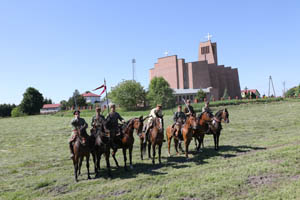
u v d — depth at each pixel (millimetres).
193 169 9141
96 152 9297
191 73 84312
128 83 58000
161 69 89188
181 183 7582
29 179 9289
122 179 8680
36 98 90250
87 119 39562
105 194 7246
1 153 15016
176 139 12266
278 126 20375
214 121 12352
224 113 12195
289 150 10766
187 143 10922
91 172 9922
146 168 9992
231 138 16188
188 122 10859
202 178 7953
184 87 84625
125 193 7230
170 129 11945
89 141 8859
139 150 14109
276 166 8617
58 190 7977
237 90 95875
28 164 11781
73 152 8703
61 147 16344
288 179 7441
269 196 6258
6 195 7660
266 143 13328
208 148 13328
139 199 6691
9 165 11664
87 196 7160
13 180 9219
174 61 85438
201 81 83188
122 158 12039
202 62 83562
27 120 48594
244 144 13742
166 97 56562
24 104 87750
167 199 6535
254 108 39594
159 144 10484
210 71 86812
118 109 58906
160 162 10469
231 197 6379
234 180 7492
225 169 8797
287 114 28938
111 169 10156
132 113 43594
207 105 12617
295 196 6137
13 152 15227
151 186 7660
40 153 14516
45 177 9422
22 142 19344
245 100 49750
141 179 8320
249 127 20750
